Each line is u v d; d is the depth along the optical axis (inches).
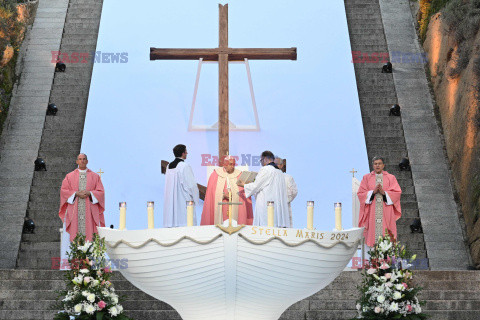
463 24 692.1
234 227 330.3
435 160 715.4
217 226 331.0
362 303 407.2
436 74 776.3
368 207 498.9
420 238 642.8
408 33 860.0
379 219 493.4
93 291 391.5
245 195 456.8
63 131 745.6
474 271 514.3
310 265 343.3
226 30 594.6
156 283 348.5
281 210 446.3
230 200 342.0
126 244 345.7
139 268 346.6
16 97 770.8
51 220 647.8
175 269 339.3
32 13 878.4
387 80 801.6
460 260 625.0
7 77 769.6
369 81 801.6
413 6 897.5
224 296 345.1
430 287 504.4
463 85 687.7
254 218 451.5
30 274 497.7
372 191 492.1
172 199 471.2
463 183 665.6
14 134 733.9
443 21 743.1
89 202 498.3
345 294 480.1
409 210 665.0
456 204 673.0
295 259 339.0
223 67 583.5
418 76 805.2
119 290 473.7
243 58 594.9
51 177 691.4
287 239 335.0
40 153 717.3
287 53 590.9
